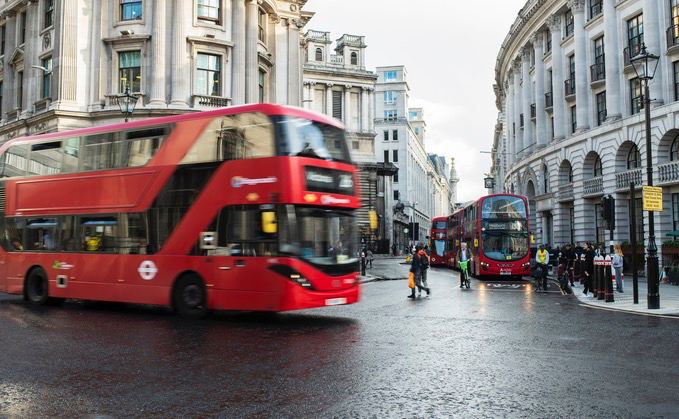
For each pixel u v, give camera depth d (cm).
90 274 1509
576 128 3825
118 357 891
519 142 5434
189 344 1010
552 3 4169
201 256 1324
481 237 2936
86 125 3266
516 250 2908
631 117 3167
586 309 1574
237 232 1277
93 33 3331
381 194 8088
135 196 1444
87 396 664
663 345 989
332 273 1291
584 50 3788
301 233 1242
